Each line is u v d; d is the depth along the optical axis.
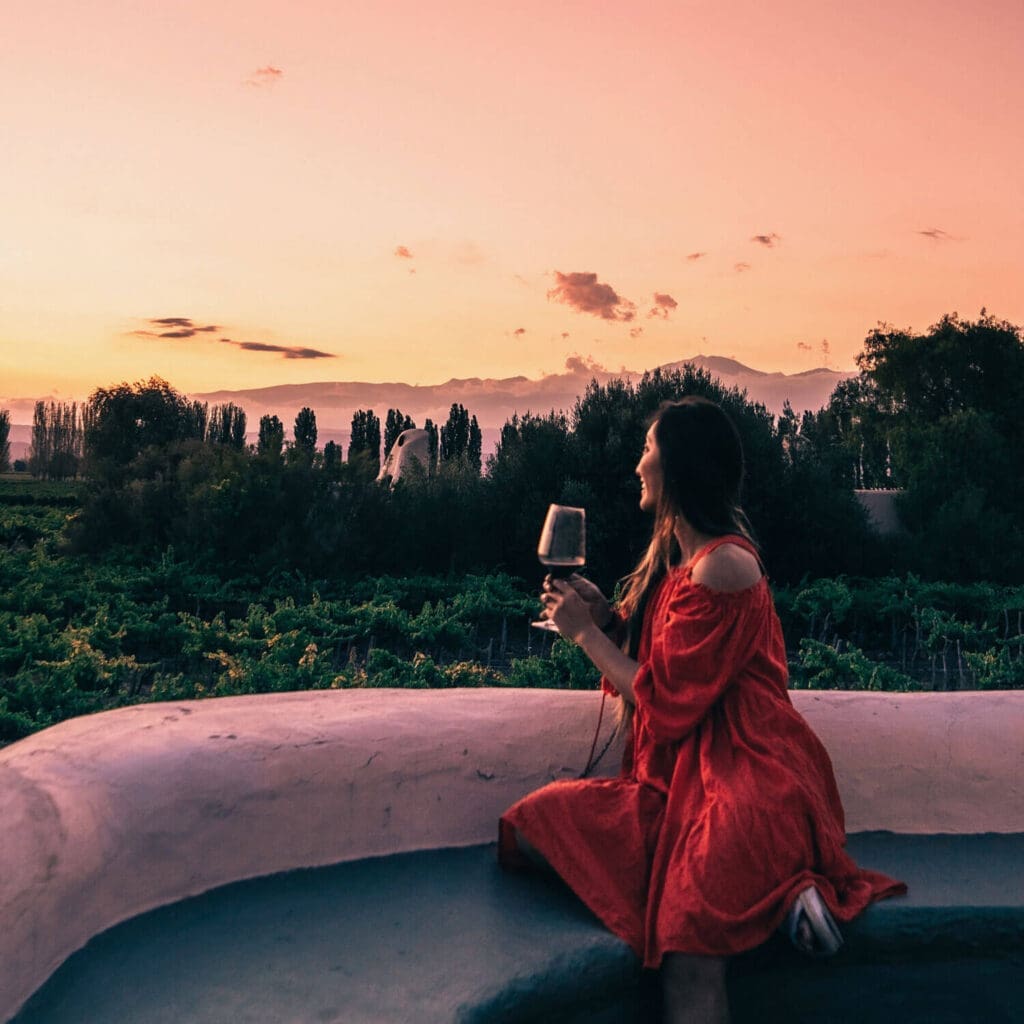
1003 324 29.95
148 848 2.37
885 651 14.09
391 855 2.58
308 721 2.91
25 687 7.93
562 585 2.58
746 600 2.33
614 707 3.11
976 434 22.14
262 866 2.46
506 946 2.25
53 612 13.45
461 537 18.11
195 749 2.68
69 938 2.12
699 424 2.45
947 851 2.75
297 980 2.11
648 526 16.72
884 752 3.03
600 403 18.52
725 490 2.45
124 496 20.05
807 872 2.23
